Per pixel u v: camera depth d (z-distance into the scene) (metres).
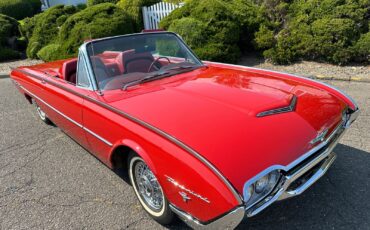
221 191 1.87
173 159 2.12
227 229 1.96
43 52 9.88
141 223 2.75
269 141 2.13
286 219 2.60
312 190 2.91
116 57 3.38
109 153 2.89
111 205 3.03
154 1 10.92
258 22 8.20
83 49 3.25
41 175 3.66
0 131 5.04
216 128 2.23
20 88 5.03
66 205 3.08
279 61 7.54
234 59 7.81
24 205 3.14
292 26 7.64
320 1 7.46
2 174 3.76
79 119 3.25
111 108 2.75
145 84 3.14
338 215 2.60
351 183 2.97
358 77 6.11
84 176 3.56
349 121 2.76
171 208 2.33
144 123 2.41
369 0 6.98
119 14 9.67
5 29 11.95
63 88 3.54
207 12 8.05
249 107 2.45
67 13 11.46
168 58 3.70
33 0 19.81
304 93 2.77
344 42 6.84
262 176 1.94
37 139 4.65
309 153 2.20
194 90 2.84
